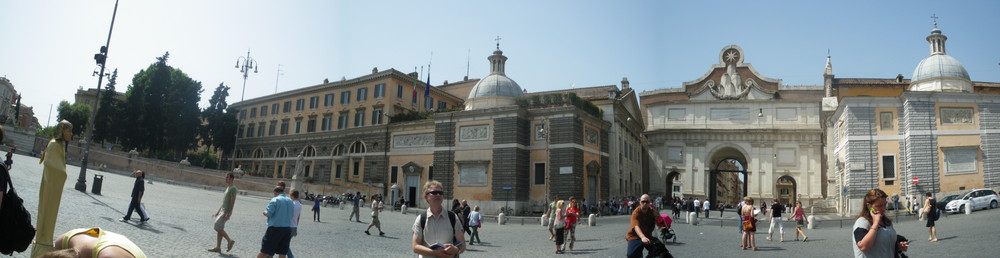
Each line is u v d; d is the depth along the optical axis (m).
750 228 20.41
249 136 80.44
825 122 62.66
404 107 65.69
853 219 35.06
